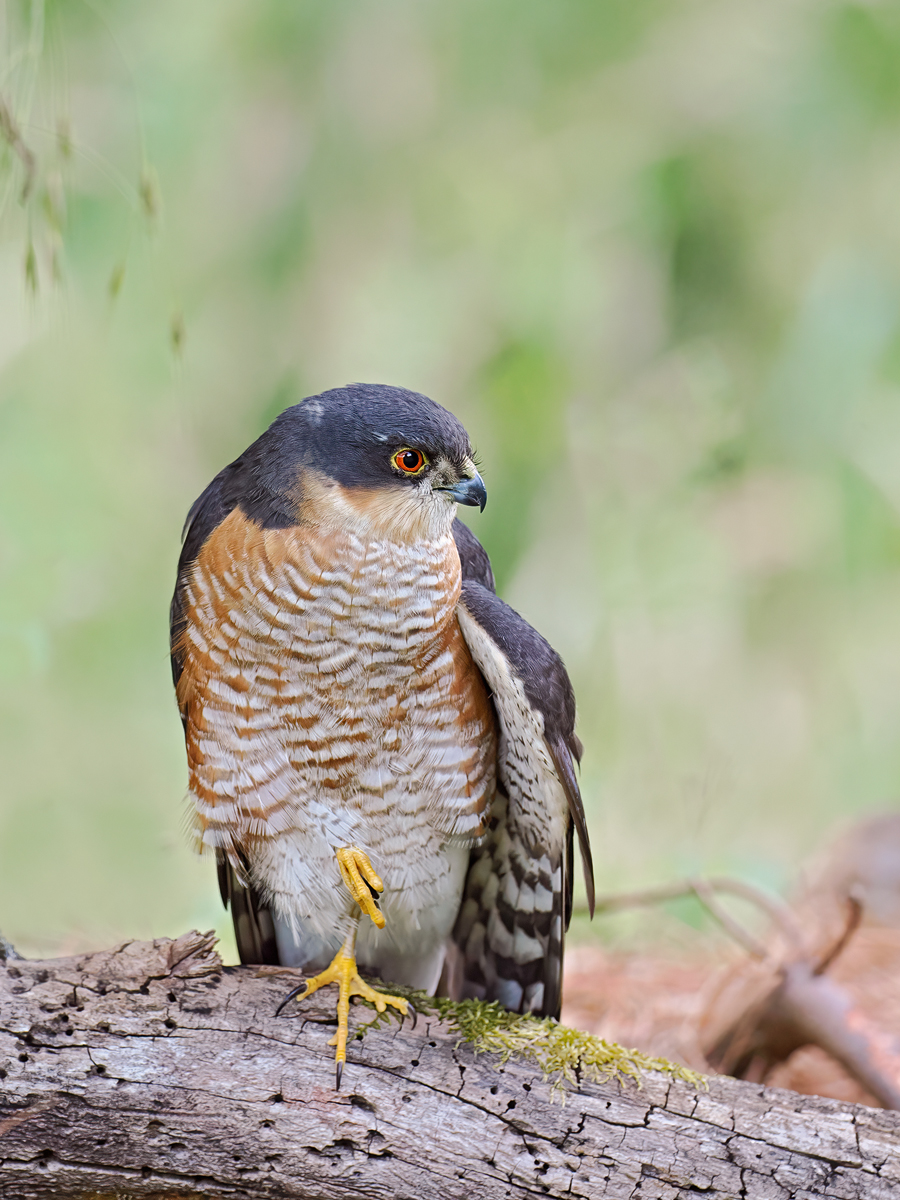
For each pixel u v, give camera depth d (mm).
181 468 13148
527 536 12867
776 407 12781
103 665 12523
